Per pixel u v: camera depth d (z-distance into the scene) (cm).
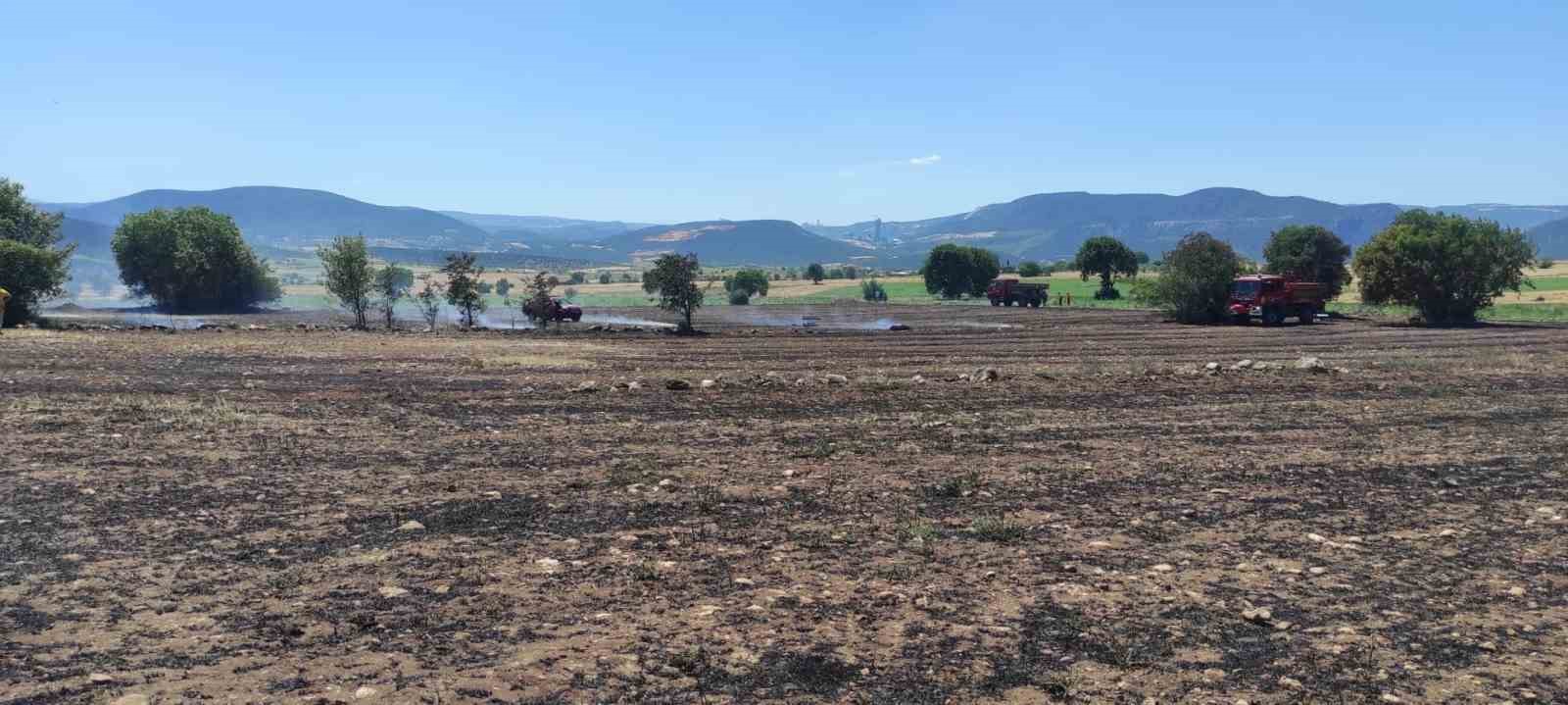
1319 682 677
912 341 4784
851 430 1798
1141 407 2188
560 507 1146
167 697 602
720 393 2347
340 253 5353
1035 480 1359
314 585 835
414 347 3653
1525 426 1959
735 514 1136
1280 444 1703
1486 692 664
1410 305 6731
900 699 637
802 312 8812
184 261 8188
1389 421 2011
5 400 1853
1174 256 6888
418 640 715
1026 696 645
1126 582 898
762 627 761
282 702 601
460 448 1532
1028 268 17550
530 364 3086
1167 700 644
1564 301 8906
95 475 1230
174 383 2269
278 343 3672
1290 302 6391
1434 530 1114
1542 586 907
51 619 733
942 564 948
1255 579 916
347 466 1359
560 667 672
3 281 5103
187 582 831
